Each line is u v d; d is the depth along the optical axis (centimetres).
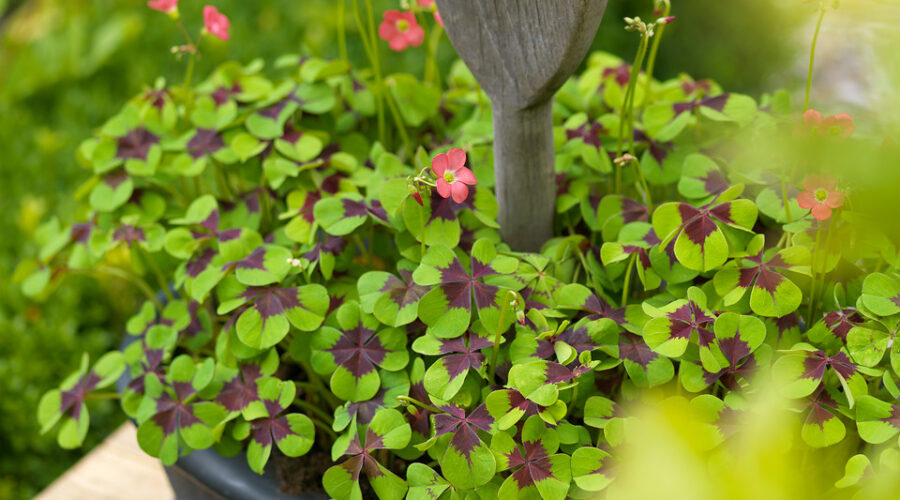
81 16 219
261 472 91
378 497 91
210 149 101
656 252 92
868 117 99
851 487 86
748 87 189
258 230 103
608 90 104
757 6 180
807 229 92
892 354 87
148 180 101
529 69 90
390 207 93
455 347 90
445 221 93
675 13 190
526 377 87
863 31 112
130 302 154
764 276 90
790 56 183
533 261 93
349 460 89
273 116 102
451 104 108
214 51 193
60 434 97
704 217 90
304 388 97
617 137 101
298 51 193
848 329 89
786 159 94
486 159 100
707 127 102
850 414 87
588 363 88
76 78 206
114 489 109
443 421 88
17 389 138
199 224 98
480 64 92
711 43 189
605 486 86
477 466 87
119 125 103
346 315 92
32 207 159
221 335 94
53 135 184
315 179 100
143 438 93
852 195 88
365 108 104
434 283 90
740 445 86
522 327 90
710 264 89
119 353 99
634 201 96
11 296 150
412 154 104
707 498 74
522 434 87
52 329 144
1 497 136
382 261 101
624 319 91
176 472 95
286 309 92
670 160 100
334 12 190
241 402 93
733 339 88
